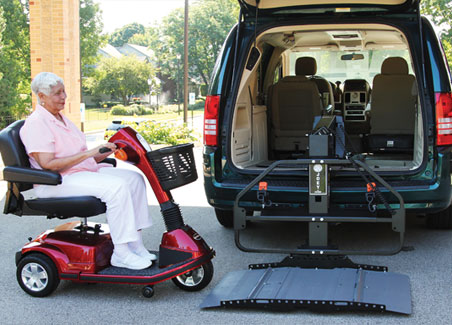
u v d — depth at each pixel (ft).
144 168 13.74
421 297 13.58
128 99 257.75
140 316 12.84
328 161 14.49
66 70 47.52
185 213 23.08
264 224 21.07
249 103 19.44
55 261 13.80
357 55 26.58
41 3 46.62
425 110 15.64
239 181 16.69
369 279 13.88
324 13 16.70
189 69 281.74
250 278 14.24
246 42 17.13
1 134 13.71
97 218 22.57
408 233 19.22
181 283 14.25
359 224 20.59
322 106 23.11
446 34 113.80
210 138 16.96
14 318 12.82
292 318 12.57
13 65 118.83
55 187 13.85
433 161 15.57
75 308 13.37
